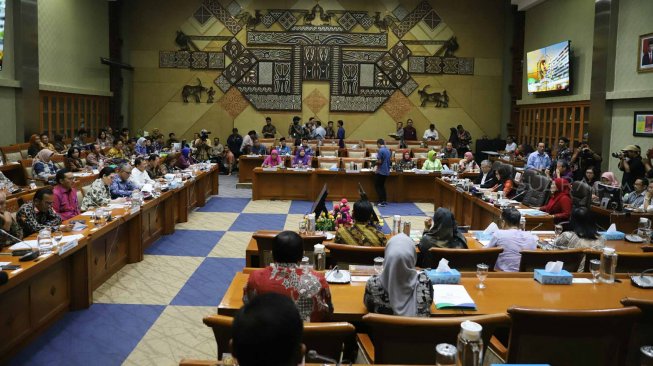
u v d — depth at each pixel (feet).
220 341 8.73
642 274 13.01
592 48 45.88
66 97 51.31
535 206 27.73
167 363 14.26
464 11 62.85
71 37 52.11
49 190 19.25
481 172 36.65
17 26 42.52
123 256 23.16
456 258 14.30
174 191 29.43
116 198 26.99
